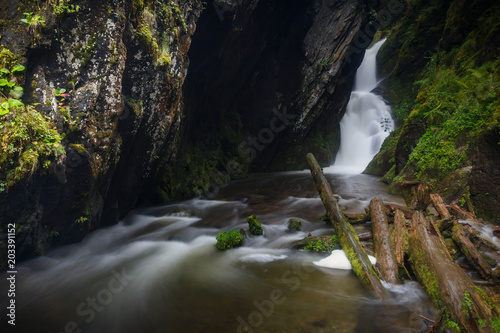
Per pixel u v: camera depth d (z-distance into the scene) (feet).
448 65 34.99
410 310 11.19
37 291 13.24
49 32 13.29
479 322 9.32
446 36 38.37
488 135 17.40
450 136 23.56
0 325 11.05
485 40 29.04
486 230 16.06
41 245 14.89
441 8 50.80
